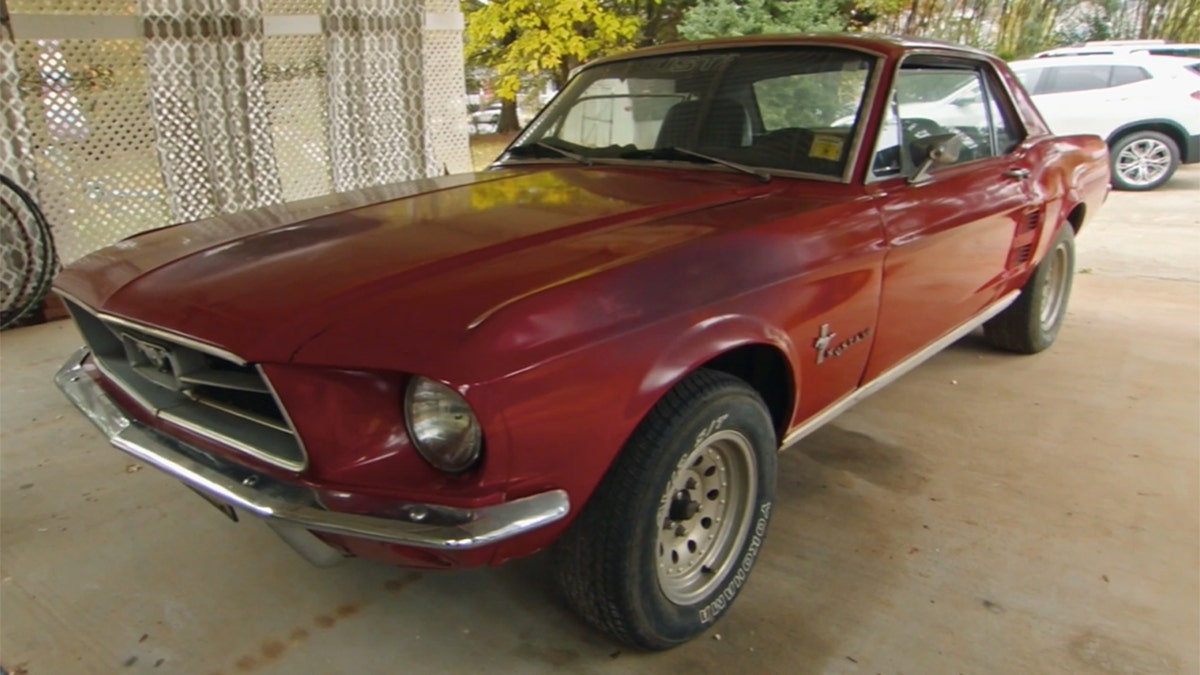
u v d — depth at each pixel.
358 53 5.92
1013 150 3.52
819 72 2.70
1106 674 2.02
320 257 1.93
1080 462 3.10
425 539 1.50
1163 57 9.20
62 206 4.82
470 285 1.69
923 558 2.49
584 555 1.86
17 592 2.29
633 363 1.71
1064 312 4.38
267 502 1.60
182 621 2.19
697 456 1.98
